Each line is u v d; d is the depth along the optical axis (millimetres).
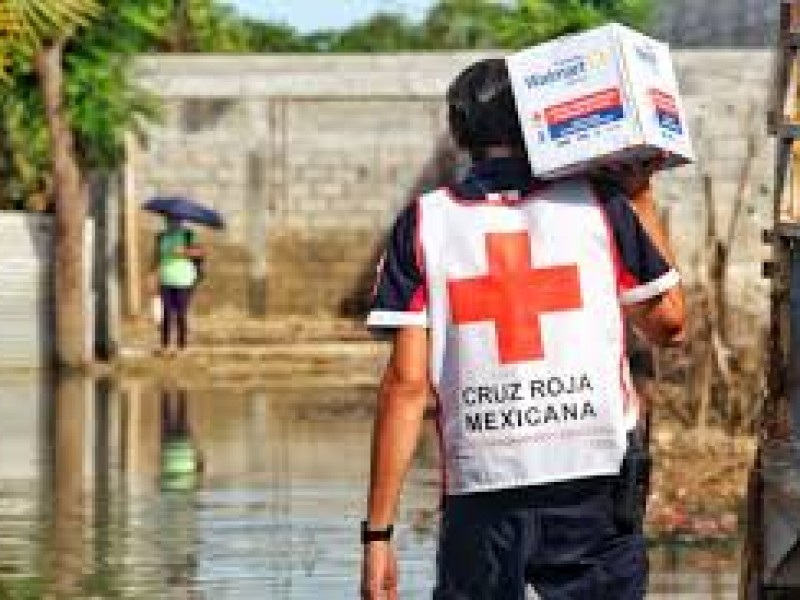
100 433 23781
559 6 43031
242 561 14281
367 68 41219
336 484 18875
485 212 6348
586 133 6363
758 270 36906
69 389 30672
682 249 39094
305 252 41281
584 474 6270
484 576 6309
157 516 16609
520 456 6266
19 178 36562
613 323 6328
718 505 15781
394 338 6367
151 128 40906
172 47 48031
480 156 6469
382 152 41281
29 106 34906
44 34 17328
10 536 15453
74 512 16844
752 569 8438
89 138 34312
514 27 43281
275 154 41219
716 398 20844
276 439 23203
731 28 39562
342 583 13359
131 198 39969
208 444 22609
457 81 6527
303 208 41344
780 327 8500
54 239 34062
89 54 33969
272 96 41219
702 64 39125
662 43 6621
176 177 41031
